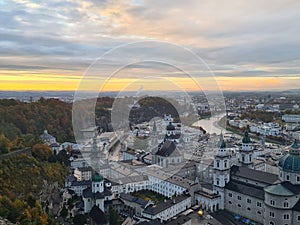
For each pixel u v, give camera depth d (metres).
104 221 92.38
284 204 92.12
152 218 93.94
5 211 78.25
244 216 106.50
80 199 118.00
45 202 106.12
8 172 105.00
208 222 99.19
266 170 159.38
